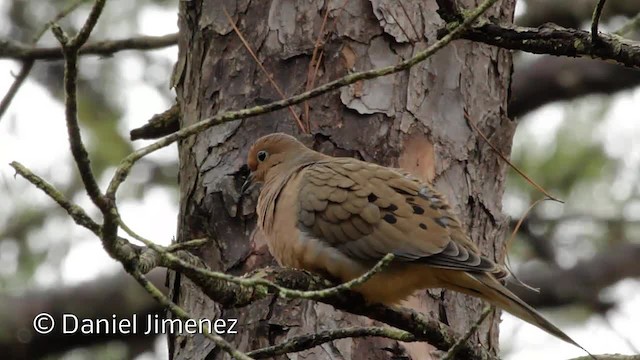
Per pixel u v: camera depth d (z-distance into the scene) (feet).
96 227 21.40
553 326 26.18
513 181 55.72
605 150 54.65
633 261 60.03
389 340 31.30
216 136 33.99
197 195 33.76
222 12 34.88
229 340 31.65
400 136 33.14
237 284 23.84
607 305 60.18
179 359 32.50
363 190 29.99
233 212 33.06
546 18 60.18
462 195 33.53
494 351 33.45
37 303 57.21
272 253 31.78
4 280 54.29
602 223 57.31
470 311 33.04
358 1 33.94
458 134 33.83
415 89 33.55
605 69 59.31
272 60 33.96
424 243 28.68
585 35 28.22
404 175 31.07
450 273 28.37
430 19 34.22
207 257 33.12
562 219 56.90
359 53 33.63
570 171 55.11
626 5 58.90
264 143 33.01
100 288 58.03
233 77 34.24
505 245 34.32
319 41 33.65
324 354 31.01
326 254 29.68
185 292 32.99
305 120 33.27
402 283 28.94
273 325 31.32
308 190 30.48
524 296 60.39
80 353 58.59
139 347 58.95
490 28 29.84
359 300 28.99
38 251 53.93
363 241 29.30
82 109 53.78
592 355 25.82
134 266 21.99
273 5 34.27
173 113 38.19
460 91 34.19
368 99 33.27
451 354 25.45
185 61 36.06
